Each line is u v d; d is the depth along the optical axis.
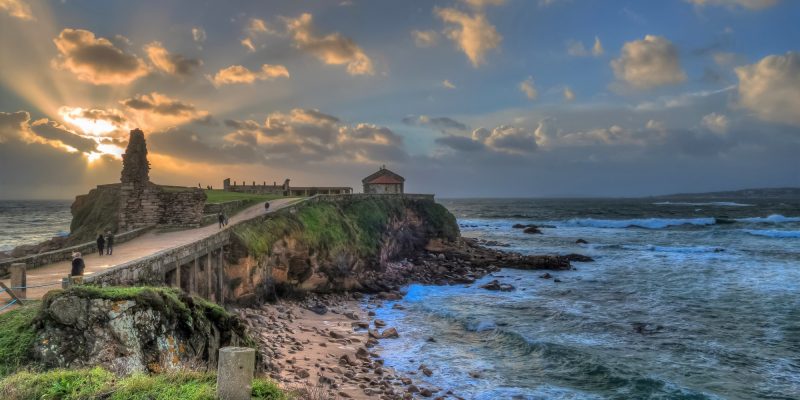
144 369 15.80
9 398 11.65
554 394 23.83
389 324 36.25
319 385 22.91
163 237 37.38
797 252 71.12
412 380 25.53
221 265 33.31
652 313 38.72
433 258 70.50
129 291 16.92
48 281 22.56
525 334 33.03
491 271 60.72
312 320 36.78
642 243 87.94
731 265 60.78
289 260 42.66
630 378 25.41
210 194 72.19
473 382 25.34
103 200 60.53
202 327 19.20
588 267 62.56
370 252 57.78
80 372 13.25
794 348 30.30
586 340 31.89
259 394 11.97
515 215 189.25
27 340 15.52
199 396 11.31
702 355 29.14
